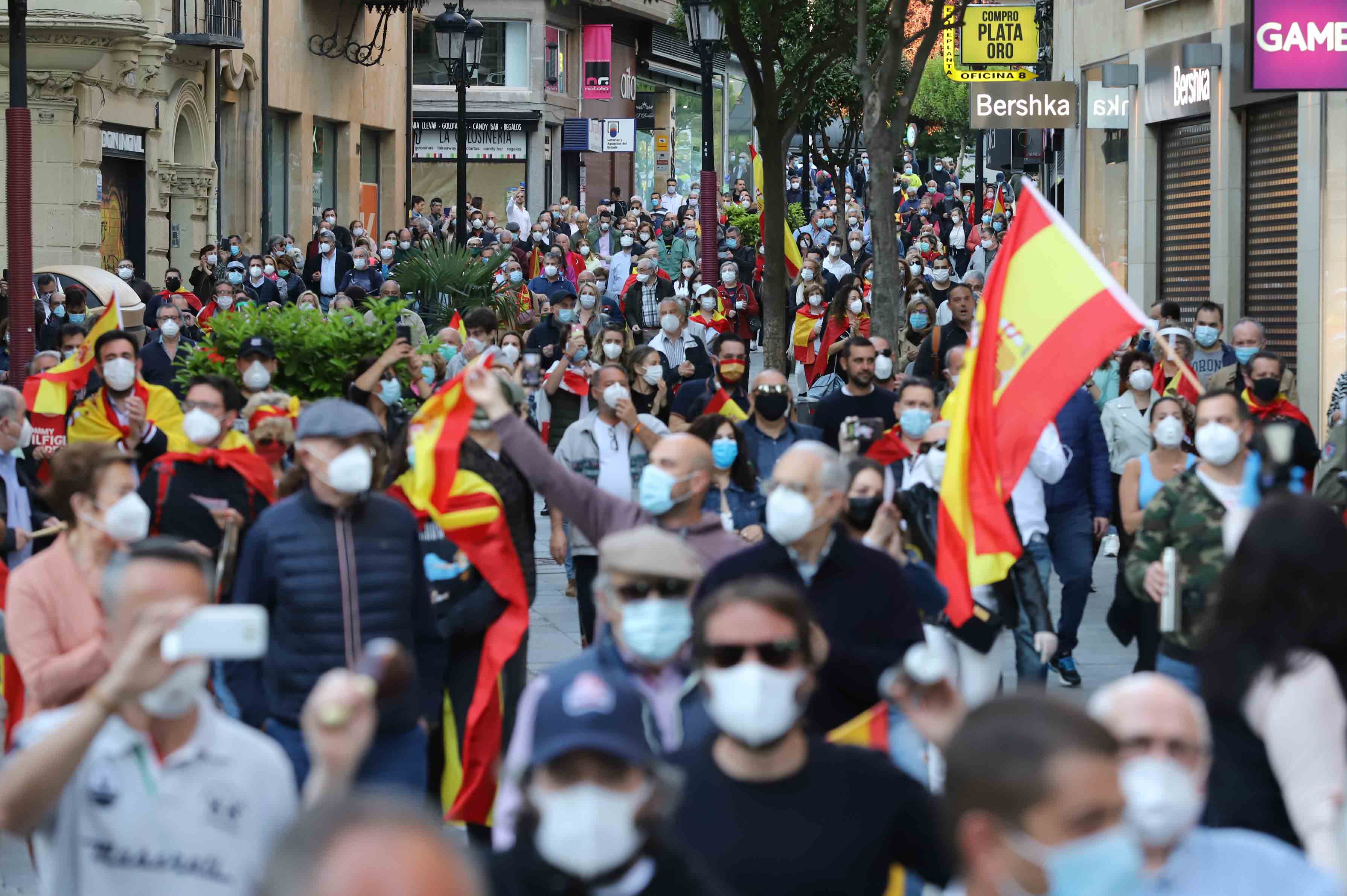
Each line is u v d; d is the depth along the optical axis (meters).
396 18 144.00
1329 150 54.81
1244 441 20.59
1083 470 31.64
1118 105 73.44
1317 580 14.12
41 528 29.28
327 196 133.00
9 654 24.48
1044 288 23.05
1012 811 8.71
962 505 22.11
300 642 19.08
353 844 5.77
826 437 35.03
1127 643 26.52
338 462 18.84
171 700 12.32
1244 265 62.69
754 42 104.00
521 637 23.94
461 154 86.56
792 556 17.62
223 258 88.94
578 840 10.16
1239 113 62.53
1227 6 63.03
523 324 73.38
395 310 35.22
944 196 144.25
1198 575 20.38
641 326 85.38
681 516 20.69
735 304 90.38
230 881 13.00
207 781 13.02
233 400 24.08
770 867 12.29
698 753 12.75
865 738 15.88
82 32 88.50
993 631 22.62
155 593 12.52
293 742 18.94
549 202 170.75
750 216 123.38
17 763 11.82
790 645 12.14
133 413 31.16
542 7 166.12
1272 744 13.98
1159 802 11.29
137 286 81.94
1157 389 41.78
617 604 15.13
